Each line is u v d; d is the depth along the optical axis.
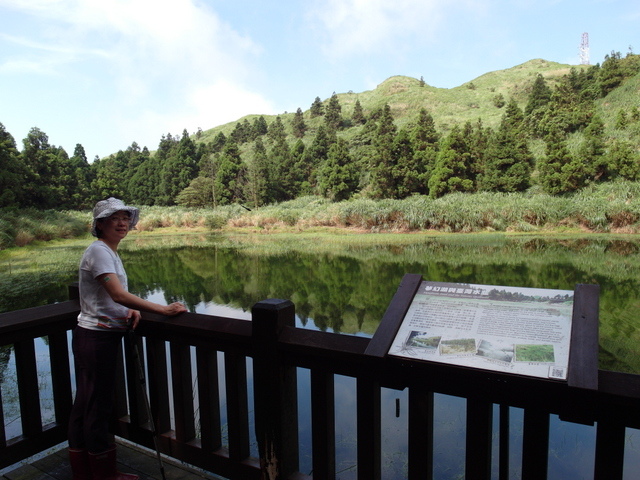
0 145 25.67
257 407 1.76
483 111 63.41
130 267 14.30
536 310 1.44
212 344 1.90
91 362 1.87
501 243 17.33
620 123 30.25
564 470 2.95
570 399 1.29
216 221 28.67
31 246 19.44
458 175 27.88
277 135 69.12
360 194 32.56
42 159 33.59
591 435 3.42
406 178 29.41
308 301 9.02
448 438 3.37
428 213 22.30
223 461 1.97
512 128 35.72
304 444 3.35
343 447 3.27
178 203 43.12
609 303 7.76
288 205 33.94
